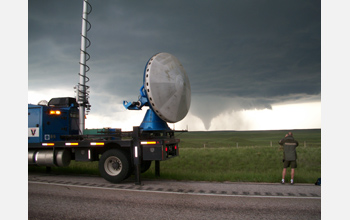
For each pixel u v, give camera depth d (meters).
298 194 6.76
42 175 10.06
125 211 5.33
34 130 9.48
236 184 8.24
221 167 14.77
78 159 8.92
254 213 5.20
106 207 5.60
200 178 9.28
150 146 8.09
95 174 10.35
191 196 6.55
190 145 65.38
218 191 7.12
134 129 8.22
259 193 6.87
